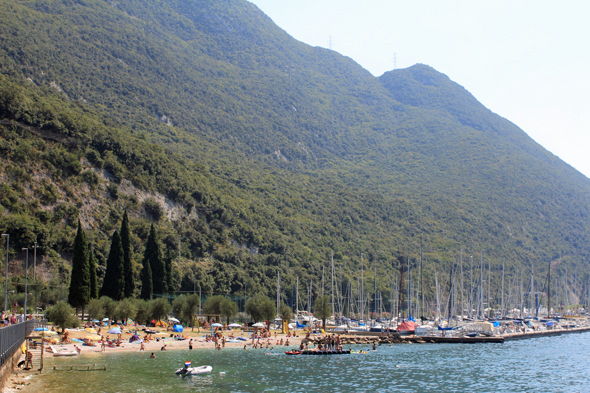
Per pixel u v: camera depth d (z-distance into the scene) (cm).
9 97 16100
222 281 17975
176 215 19588
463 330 14038
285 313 15138
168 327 12319
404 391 7150
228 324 13675
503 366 9381
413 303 19325
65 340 9200
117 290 12356
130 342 10012
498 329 14875
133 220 17675
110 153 18388
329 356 9956
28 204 14962
